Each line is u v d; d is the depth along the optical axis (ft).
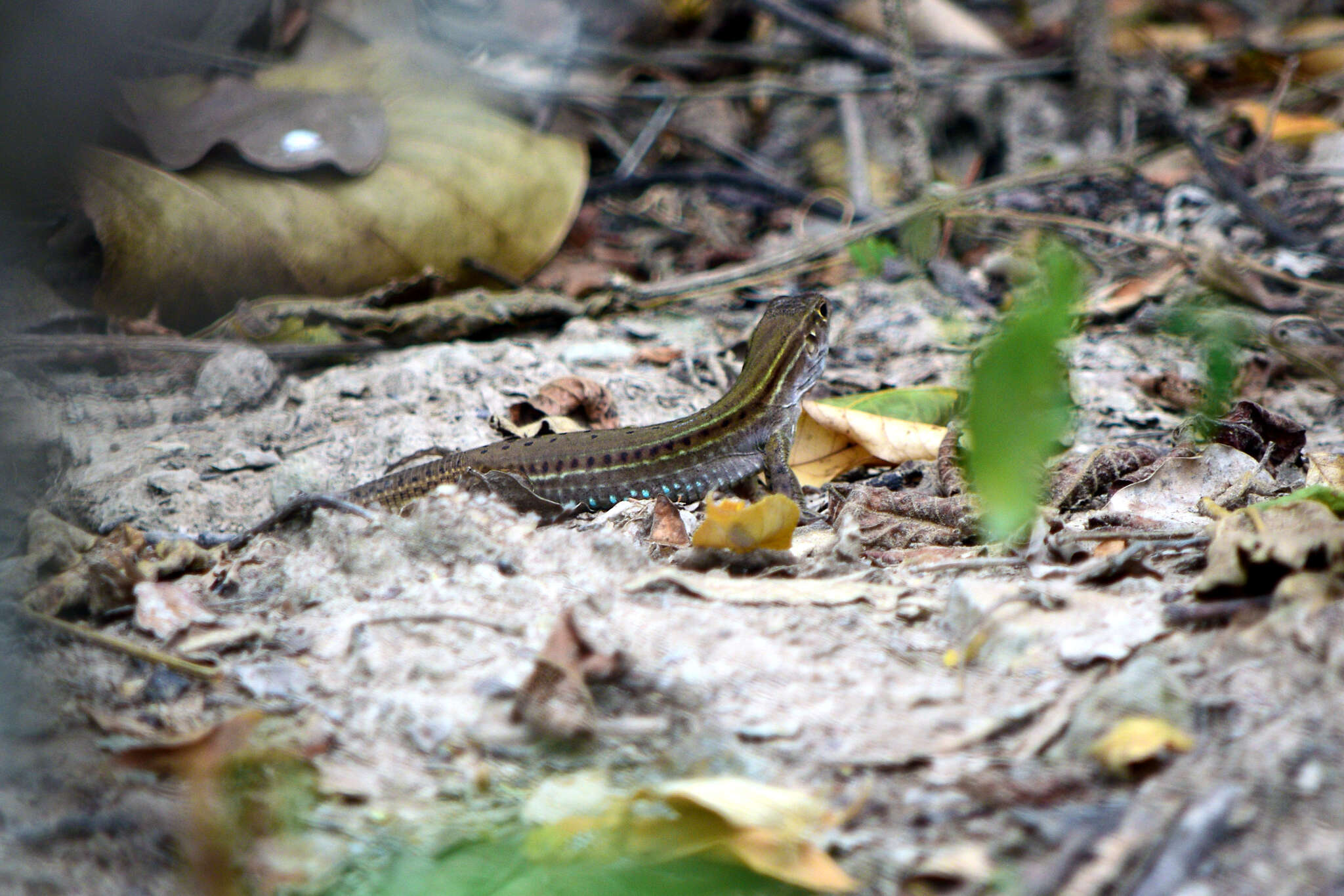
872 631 18.61
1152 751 14.14
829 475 30.91
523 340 42.39
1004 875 13.02
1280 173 53.42
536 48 60.54
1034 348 8.30
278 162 42.73
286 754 15.58
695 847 13.82
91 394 36.22
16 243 36.24
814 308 31.68
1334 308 40.81
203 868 13.60
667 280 49.65
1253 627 16.49
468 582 20.86
